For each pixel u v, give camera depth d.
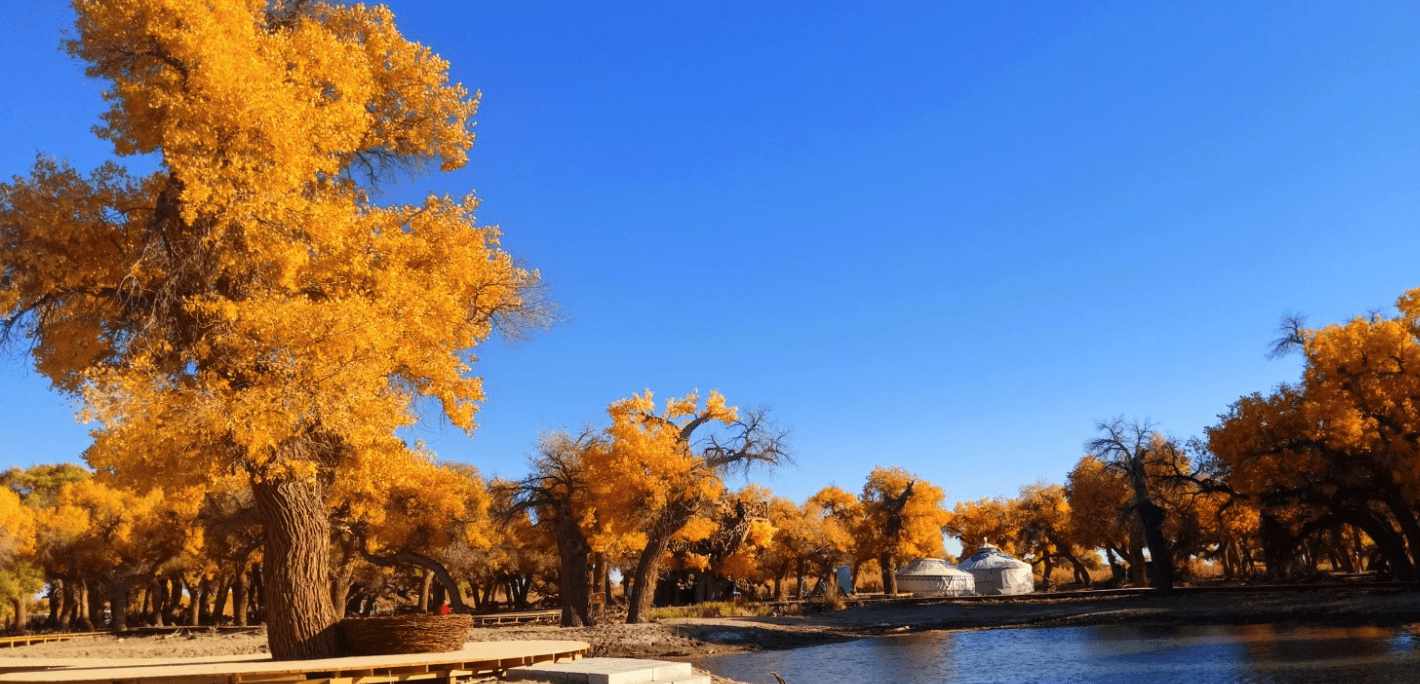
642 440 42.66
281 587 17.00
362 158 20.48
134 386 14.38
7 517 52.78
